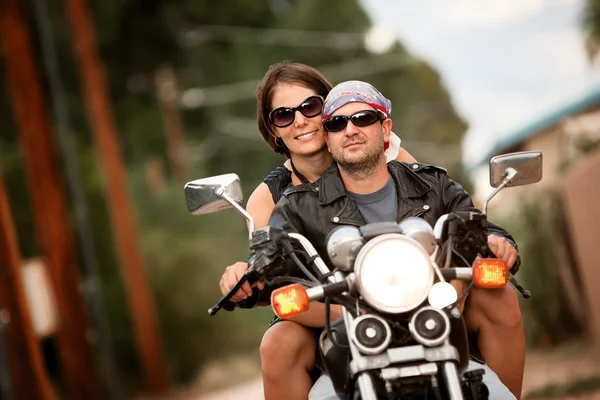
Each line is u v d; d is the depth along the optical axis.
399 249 9.05
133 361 64.94
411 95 113.62
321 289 9.44
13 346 29.22
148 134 97.44
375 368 9.08
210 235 77.25
